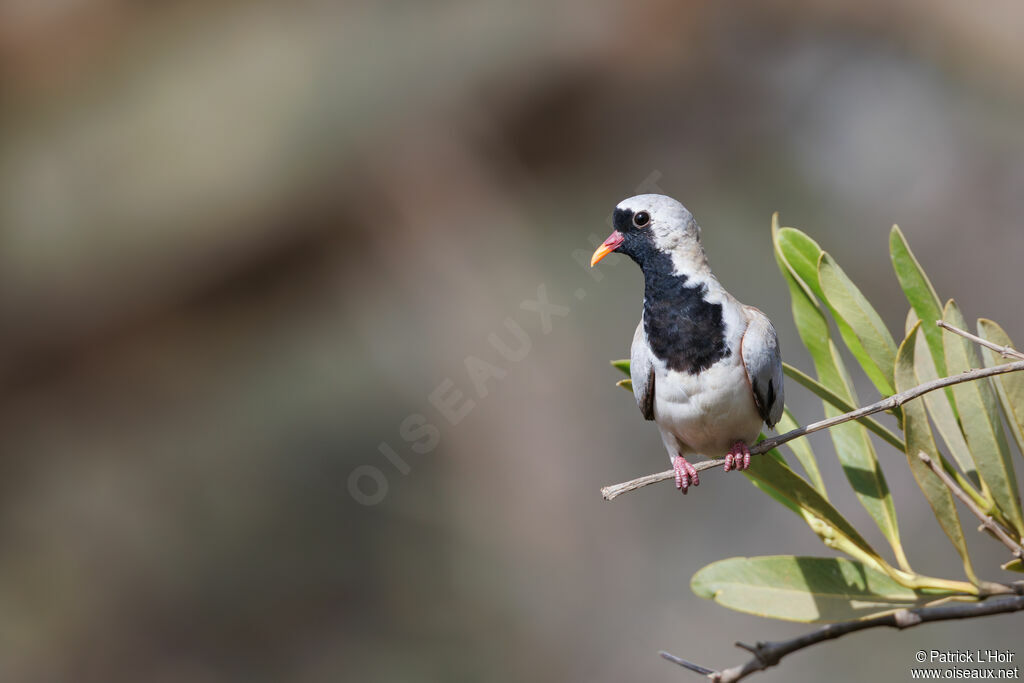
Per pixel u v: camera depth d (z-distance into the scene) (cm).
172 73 1288
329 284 1304
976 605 403
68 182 1241
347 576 1252
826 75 1476
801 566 471
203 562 1254
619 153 1385
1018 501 434
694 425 593
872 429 461
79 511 1256
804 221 1439
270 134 1272
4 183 1232
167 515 1260
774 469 461
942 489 434
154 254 1235
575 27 1343
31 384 1235
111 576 1246
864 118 1488
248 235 1247
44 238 1223
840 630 408
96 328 1238
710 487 1420
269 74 1296
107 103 1277
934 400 470
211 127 1265
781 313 1383
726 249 1398
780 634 1343
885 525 467
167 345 1273
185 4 1326
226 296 1271
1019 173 1509
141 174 1250
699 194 1417
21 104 1262
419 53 1324
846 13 1433
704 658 1323
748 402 582
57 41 1277
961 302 1552
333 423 1274
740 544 1406
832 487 1388
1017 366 389
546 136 1355
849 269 1444
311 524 1263
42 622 1222
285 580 1249
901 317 1455
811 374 1366
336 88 1298
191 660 1228
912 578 453
